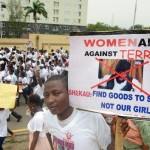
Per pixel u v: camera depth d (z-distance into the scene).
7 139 8.48
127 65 2.40
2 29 72.00
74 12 87.00
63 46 46.78
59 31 85.50
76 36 2.58
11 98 5.76
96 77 2.52
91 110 2.56
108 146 2.75
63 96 2.63
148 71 2.34
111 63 2.46
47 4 82.06
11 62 18.95
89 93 2.56
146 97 2.36
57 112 2.66
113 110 2.47
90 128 2.65
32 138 5.04
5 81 12.48
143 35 2.33
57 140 2.81
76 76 2.61
